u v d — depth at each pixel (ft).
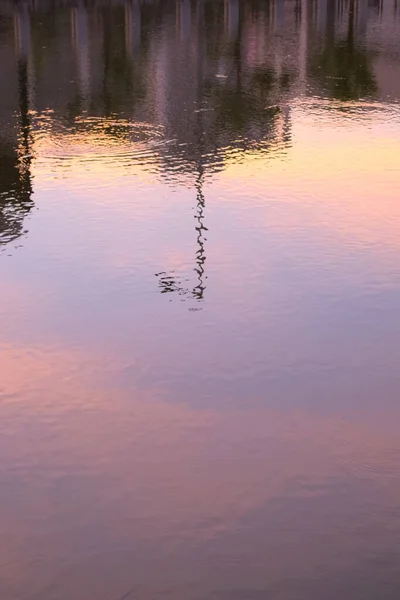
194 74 94.38
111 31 135.95
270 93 82.53
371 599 18.12
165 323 31.32
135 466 22.94
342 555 19.45
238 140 60.95
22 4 161.68
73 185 48.55
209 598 18.24
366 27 143.13
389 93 82.23
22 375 27.68
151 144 59.98
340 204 44.45
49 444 23.98
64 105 77.05
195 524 20.56
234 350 29.35
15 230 40.93
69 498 21.65
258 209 43.80
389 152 56.08
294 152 56.54
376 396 26.45
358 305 32.83
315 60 104.94
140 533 20.30
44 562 19.35
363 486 21.93
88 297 33.58
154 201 45.29
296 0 182.19
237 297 33.45
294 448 23.71
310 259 37.11
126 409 25.70
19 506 21.36
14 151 57.88
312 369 28.09
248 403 26.04
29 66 101.09
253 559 19.36
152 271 35.91
